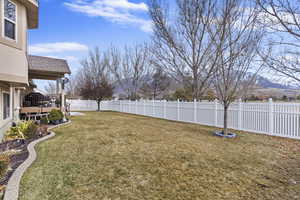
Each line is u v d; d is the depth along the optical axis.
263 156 5.01
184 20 12.88
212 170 4.08
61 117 11.02
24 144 6.12
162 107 14.68
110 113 19.84
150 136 7.62
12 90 8.47
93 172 3.95
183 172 3.97
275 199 2.95
